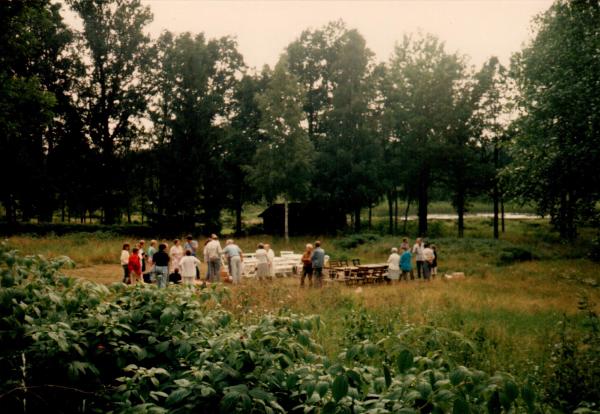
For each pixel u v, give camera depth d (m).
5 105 23.45
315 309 12.46
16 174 37.66
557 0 18.11
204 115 43.00
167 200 40.69
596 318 7.15
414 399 2.68
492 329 10.19
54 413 3.43
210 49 46.81
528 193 16.47
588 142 13.89
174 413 2.89
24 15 22.86
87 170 40.62
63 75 40.28
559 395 5.87
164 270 15.55
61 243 27.89
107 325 3.73
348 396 2.77
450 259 28.31
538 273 22.12
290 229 45.16
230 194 46.00
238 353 3.12
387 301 13.89
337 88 45.75
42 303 3.91
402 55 46.12
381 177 44.78
